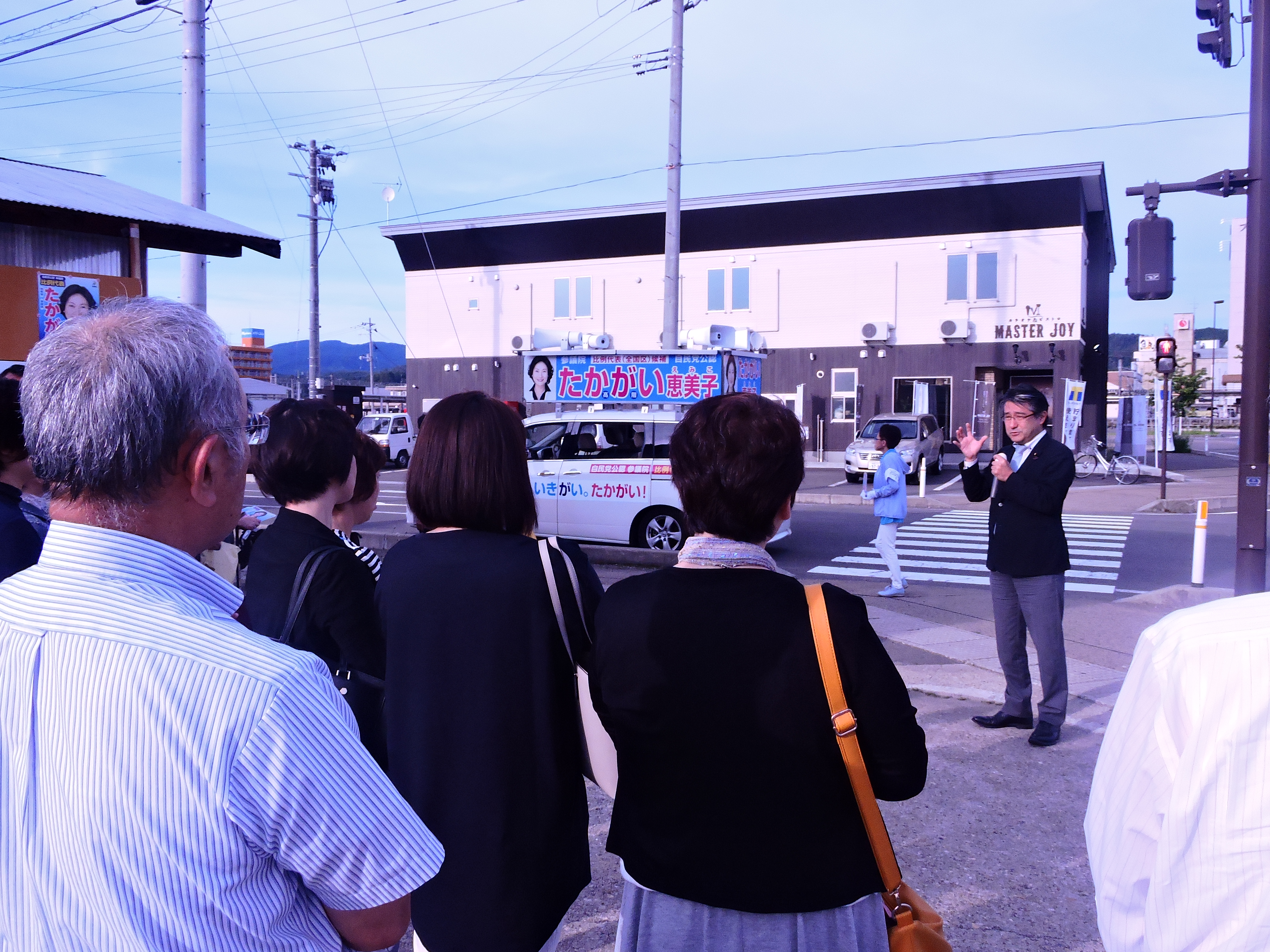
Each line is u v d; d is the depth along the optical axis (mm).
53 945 999
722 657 1559
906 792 1559
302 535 2330
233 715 975
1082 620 7652
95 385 1048
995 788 4199
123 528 1096
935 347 26406
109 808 965
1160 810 1060
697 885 1580
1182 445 36344
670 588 1641
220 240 5898
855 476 22000
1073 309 24938
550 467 10836
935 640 6969
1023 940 3000
